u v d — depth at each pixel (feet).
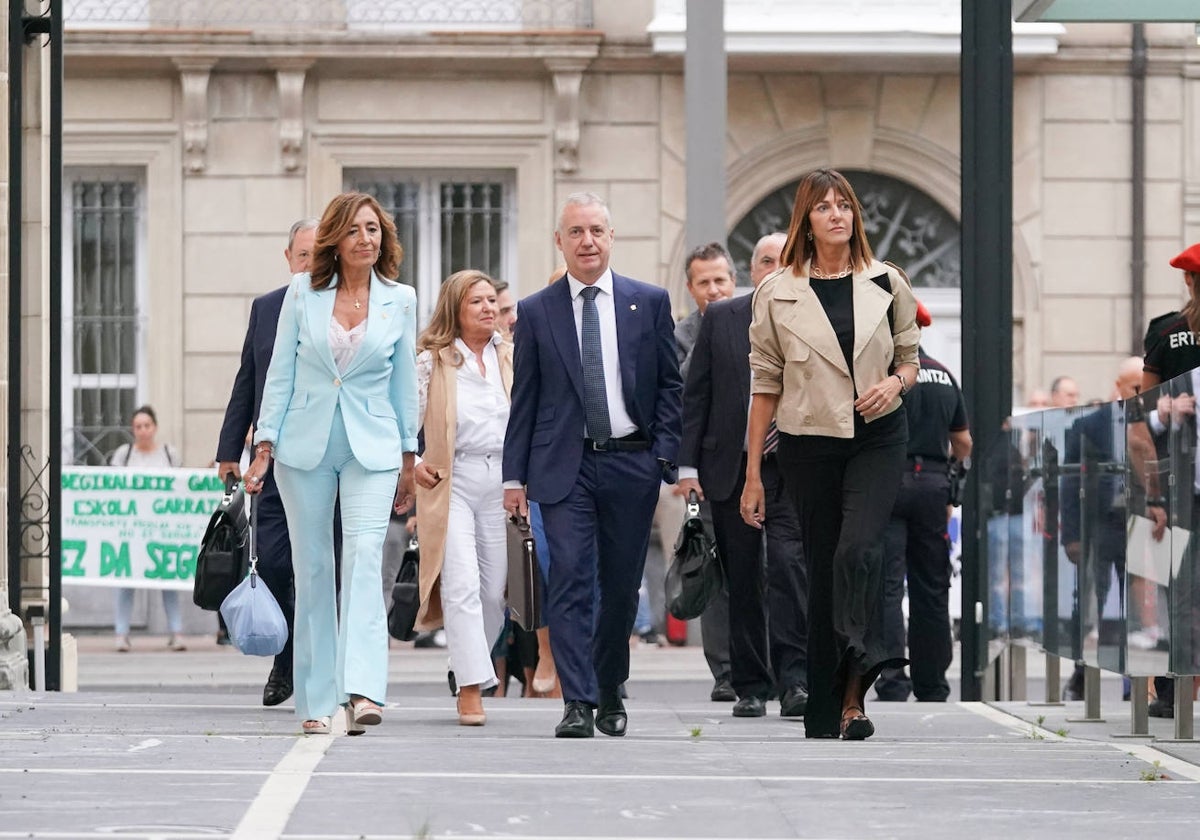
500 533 39.70
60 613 45.70
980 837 23.29
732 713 41.01
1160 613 32.96
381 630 33.65
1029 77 88.63
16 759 29.35
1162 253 88.79
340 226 33.68
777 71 88.43
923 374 45.57
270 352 38.14
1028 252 88.58
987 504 44.57
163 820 23.38
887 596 45.29
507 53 86.84
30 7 46.93
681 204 87.51
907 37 85.66
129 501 67.97
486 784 26.76
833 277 33.40
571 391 34.17
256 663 68.08
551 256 87.66
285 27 86.84
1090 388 88.79
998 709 40.91
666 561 79.25
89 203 87.81
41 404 47.14
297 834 22.41
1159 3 45.11
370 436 33.71
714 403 40.70
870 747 32.60
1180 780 28.50
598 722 34.76
